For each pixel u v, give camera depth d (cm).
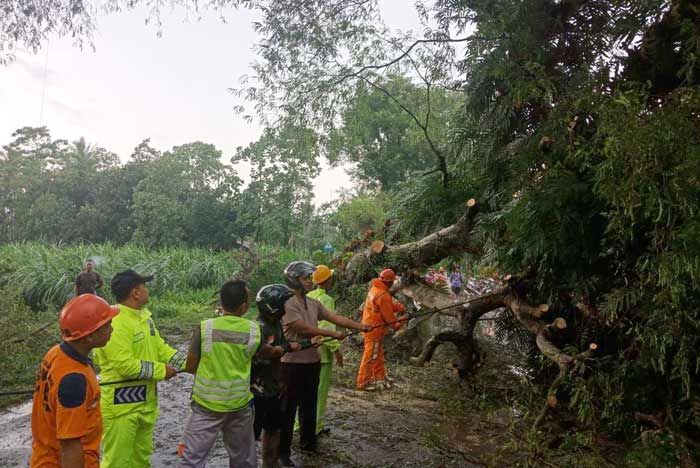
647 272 443
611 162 396
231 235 3866
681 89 413
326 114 859
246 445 363
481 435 556
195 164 4322
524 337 711
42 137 5106
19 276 1415
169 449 496
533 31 584
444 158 687
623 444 511
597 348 540
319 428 537
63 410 232
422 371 823
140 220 4019
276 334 403
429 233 703
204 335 346
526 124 632
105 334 249
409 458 489
